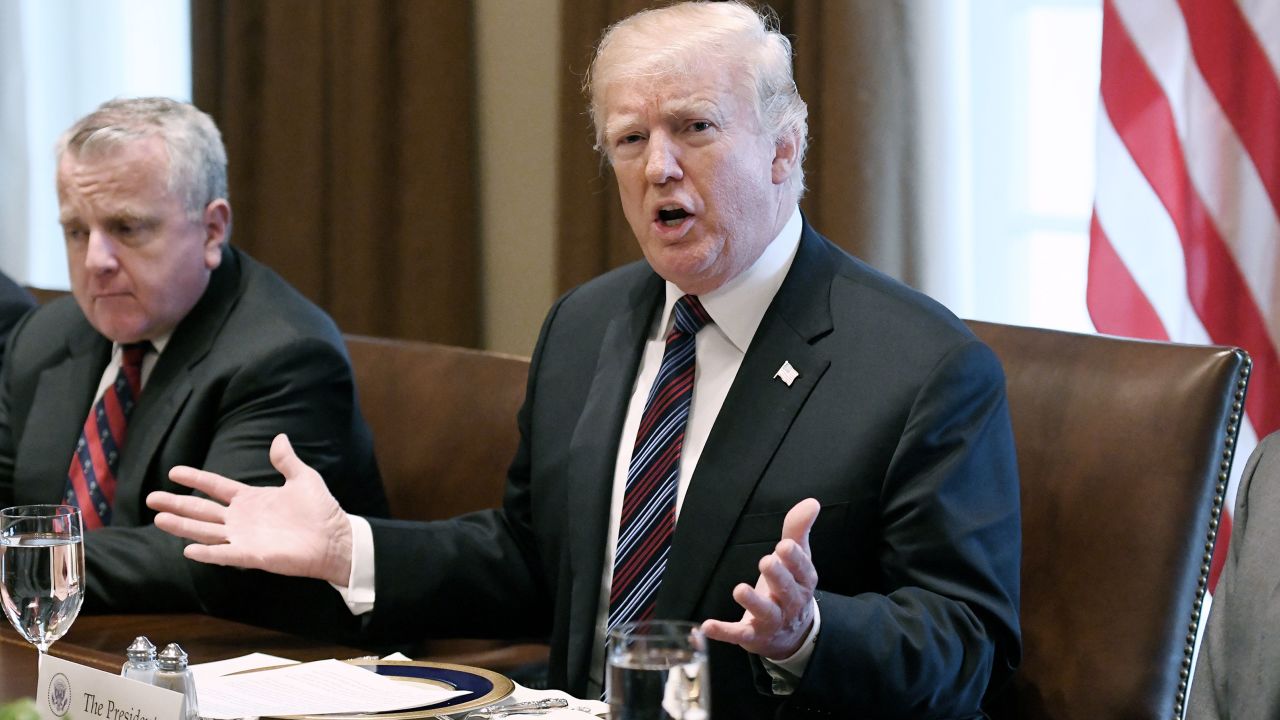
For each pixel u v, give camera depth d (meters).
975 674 1.96
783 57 2.23
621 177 2.20
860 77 3.39
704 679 1.28
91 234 2.82
